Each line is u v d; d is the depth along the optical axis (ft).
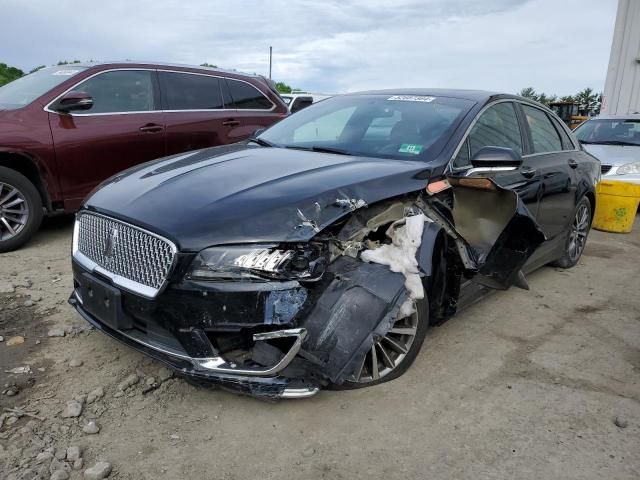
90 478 7.44
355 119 13.44
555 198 15.25
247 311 8.07
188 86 20.80
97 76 18.62
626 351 12.04
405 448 8.41
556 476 7.93
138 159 19.34
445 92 14.12
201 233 8.25
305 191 9.12
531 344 12.15
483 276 11.08
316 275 8.43
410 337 9.96
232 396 9.53
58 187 17.65
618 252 20.98
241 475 7.73
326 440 8.52
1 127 16.43
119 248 9.07
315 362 8.27
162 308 8.34
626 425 9.18
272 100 23.44
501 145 13.37
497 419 9.23
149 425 8.69
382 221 9.82
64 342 11.18
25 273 15.03
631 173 26.96
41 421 8.63
